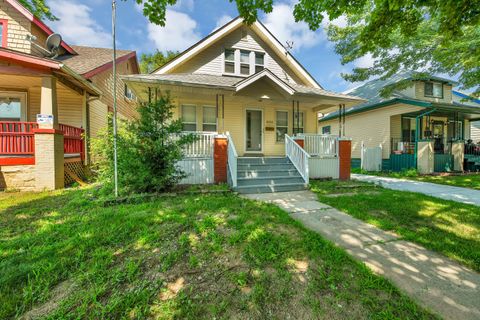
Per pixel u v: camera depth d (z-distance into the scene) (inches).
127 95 551.5
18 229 130.4
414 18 131.5
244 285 79.7
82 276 82.1
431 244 114.8
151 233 121.2
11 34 313.3
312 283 81.0
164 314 66.3
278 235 122.0
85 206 176.2
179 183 267.3
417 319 65.7
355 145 600.4
